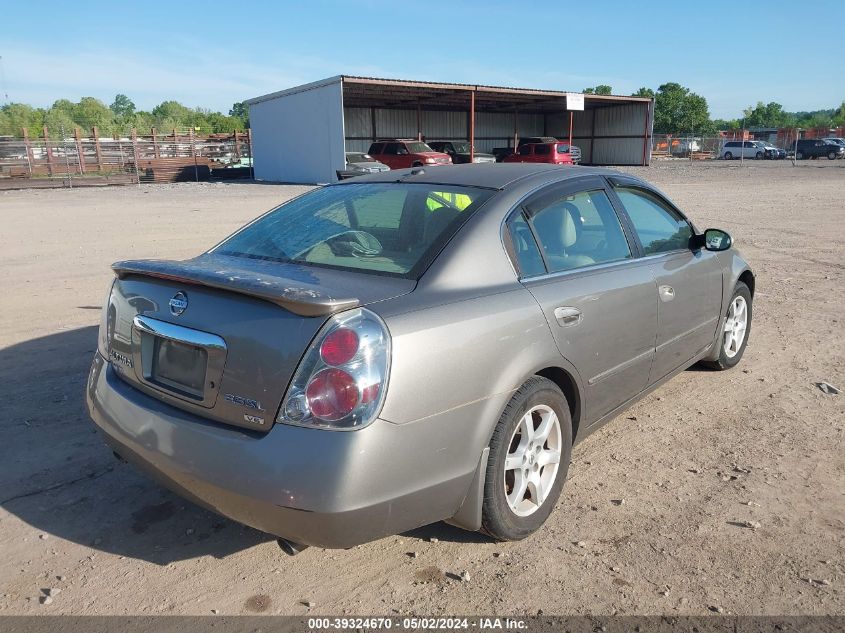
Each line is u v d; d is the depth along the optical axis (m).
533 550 3.09
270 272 3.01
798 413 4.58
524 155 37.38
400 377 2.50
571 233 3.57
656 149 63.56
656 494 3.56
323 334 2.43
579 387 3.38
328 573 2.93
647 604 2.73
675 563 2.99
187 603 2.73
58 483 3.61
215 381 2.61
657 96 93.94
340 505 2.38
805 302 7.55
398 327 2.55
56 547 3.08
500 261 3.08
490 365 2.80
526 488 3.14
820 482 3.67
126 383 3.05
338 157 32.88
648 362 3.99
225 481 2.48
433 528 3.28
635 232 4.01
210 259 3.33
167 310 2.81
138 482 3.64
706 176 33.03
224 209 19.17
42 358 5.48
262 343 2.50
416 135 47.66
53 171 38.69
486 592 2.81
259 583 2.86
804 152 57.22
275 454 2.41
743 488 3.61
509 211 3.25
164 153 43.09
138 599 2.75
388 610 2.70
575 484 3.67
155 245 11.63
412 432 2.53
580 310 3.31
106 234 13.20
